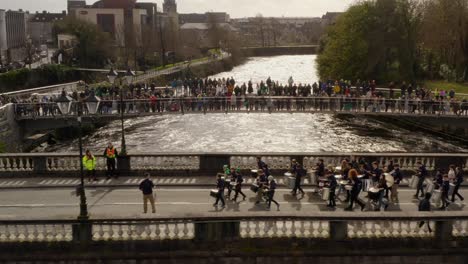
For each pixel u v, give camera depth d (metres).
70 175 28.20
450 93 47.84
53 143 54.38
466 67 72.44
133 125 63.72
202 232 18.20
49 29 162.38
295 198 24.72
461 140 51.75
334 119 66.31
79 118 20.08
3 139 43.47
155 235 18.59
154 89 50.00
